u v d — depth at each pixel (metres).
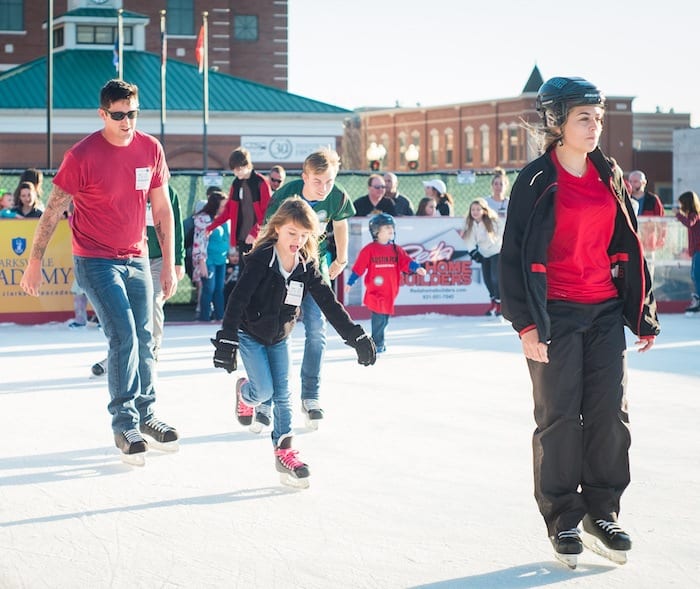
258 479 7.10
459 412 9.43
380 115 94.12
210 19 62.59
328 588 5.04
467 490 6.77
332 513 6.28
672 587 5.03
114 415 7.58
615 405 5.43
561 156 5.45
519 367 12.30
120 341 7.57
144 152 7.73
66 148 50.31
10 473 7.28
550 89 5.39
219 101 52.38
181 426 8.88
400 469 7.34
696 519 6.11
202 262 17.77
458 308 18.86
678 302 19.55
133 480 7.08
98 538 5.82
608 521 5.42
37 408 9.73
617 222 5.46
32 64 52.81
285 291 6.97
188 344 14.84
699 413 9.38
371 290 13.48
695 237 18.69
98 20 53.47
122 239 7.71
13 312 17.44
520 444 8.11
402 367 12.31
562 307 5.41
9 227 17.34
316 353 8.73
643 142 92.75
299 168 52.81
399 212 19.33
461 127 85.31
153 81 52.94
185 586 5.07
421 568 5.31
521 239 5.34
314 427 8.73
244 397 7.34
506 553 5.54
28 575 5.23
